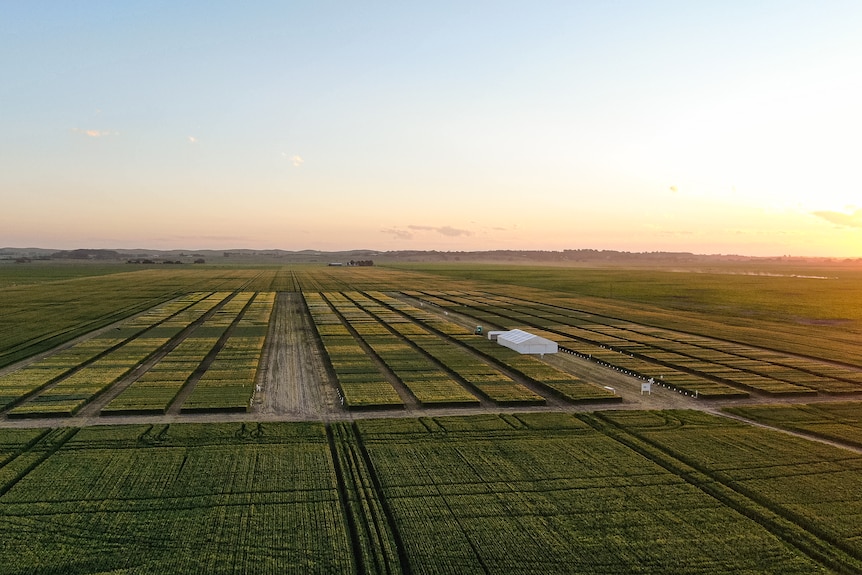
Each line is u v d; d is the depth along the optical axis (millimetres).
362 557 28531
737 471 39281
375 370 66625
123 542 29172
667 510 33625
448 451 42125
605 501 34625
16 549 28281
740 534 31078
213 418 49375
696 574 27422
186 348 78500
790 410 54719
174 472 37406
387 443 43594
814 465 40500
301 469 38156
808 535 31156
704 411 54688
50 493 34188
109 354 74000
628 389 62562
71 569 26844
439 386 59969
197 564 27484
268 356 76000
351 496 34781
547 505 33969
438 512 32906
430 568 27547
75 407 50500
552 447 43250
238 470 37875
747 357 79562
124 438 43312
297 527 30969
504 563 28016
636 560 28406
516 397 56375
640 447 43906
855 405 56688
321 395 57031
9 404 51594
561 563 28078
